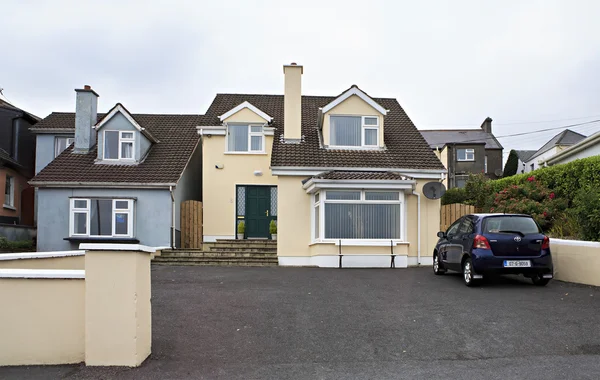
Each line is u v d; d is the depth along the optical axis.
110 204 18.97
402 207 16.28
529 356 6.54
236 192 20.91
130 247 5.98
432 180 17.56
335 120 18.88
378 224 16.25
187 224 19.97
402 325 7.97
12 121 24.22
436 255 13.66
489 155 47.34
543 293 10.34
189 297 9.98
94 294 6.00
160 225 19.06
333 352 6.74
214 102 23.64
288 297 10.03
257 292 10.55
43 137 23.06
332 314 8.65
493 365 6.22
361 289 11.00
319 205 16.17
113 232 18.78
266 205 20.94
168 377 5.74
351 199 16.22
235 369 6.06
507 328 7.73
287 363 6.31
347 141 18.81
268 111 22.98
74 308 6.15
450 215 17.77
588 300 9.56
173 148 21.50
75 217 18.89
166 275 13.34
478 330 7.66
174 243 19.12
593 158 15.45
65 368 5.96
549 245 11.70
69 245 18.84
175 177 19.36
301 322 8.14
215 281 12.17
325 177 16.06
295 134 18.78
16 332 6.11
